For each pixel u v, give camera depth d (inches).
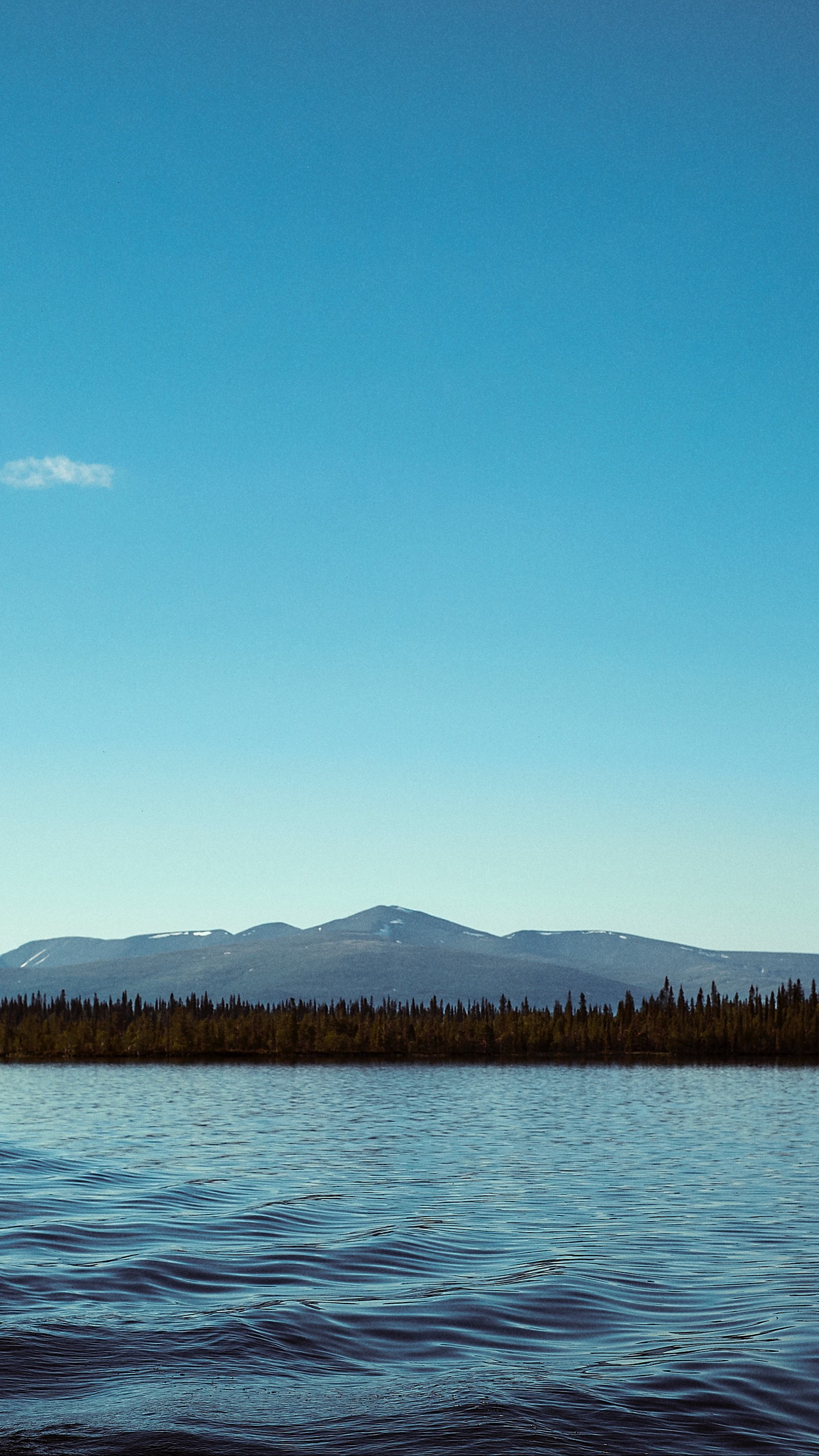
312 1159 2472.9
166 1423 644.1
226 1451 601.6
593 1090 6702.8
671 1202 1807.3
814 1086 7209.6
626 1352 824.3
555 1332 887.7
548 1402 693.9
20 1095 5708.7
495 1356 807.7
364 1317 917.2
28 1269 1077.1
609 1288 1074.7
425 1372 763.4
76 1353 787.4
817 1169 2393.0
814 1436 640.4
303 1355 796.0
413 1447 612.1
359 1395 703.7
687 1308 991.0
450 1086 7199.8
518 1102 5324.8
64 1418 652.7
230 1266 1125.1
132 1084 7406.5
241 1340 826.8
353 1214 1589.6
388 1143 2967.5
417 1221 1536.7
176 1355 784.9
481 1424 650.2
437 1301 986.1
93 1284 1018.7
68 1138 2920.8
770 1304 1009.5
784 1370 776.3
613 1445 620.4
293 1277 1081.4
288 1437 625.0
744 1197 1873.8
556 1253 1288.1
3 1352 783.7
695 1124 3880.4
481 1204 1748.3
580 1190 1955.0
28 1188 1721.2
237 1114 4247.0
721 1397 709.3
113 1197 1648.6
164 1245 1232.2
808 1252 1316.4
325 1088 6845.5
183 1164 2282.2
